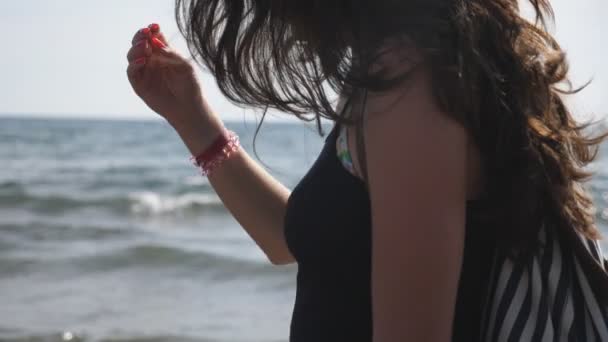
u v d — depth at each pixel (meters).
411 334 1.15
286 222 1.39
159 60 1.78
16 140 53.12
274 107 1.38
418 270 1.15
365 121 1.21
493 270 1.29
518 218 1.25
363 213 1.29
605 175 19.00
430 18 1.22
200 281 10.70
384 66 1.21
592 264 1.30
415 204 1.15
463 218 1.20
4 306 8.95
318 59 1.31
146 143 51.97
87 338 7.57
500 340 1.26
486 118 1.22
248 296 9.74
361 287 1.32
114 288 10.14
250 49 1.38
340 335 1.34
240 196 1.83
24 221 16.25
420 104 1.18
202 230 15.87
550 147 1.29
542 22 1.43
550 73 1.33
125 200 19.28
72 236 14.52
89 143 51.19
